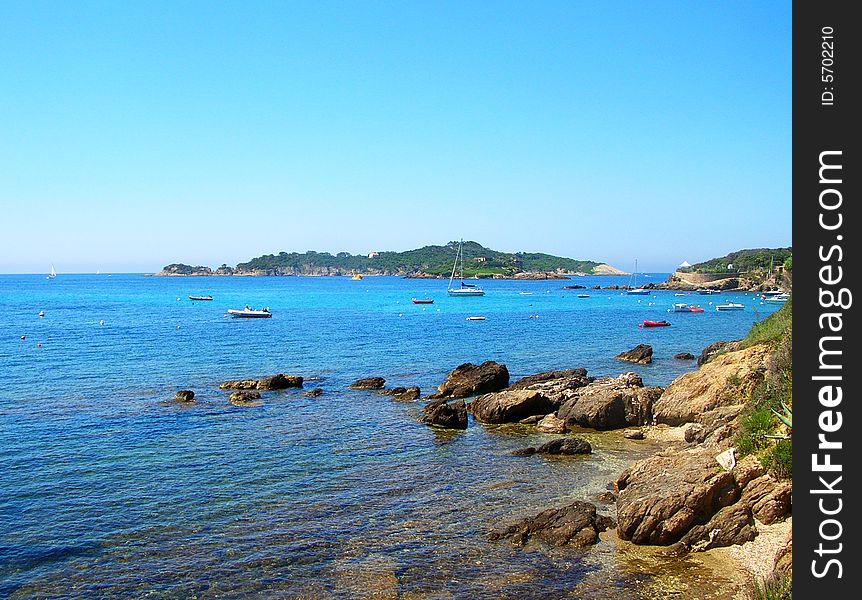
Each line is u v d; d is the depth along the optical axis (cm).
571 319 10850
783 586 1266
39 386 4331
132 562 1727
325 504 2148
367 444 2925
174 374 4894
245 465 2586
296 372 5050
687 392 3212
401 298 18325
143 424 3262
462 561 1712
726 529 1716
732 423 2566
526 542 1817
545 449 2770
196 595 1555
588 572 1631
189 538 1875
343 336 7862
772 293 17812
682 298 17825
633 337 7875
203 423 3306
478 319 10756
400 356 5997
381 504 2147
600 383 3966
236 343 7012
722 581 1551
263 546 1819
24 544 1836
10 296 18925
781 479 1769
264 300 17288
